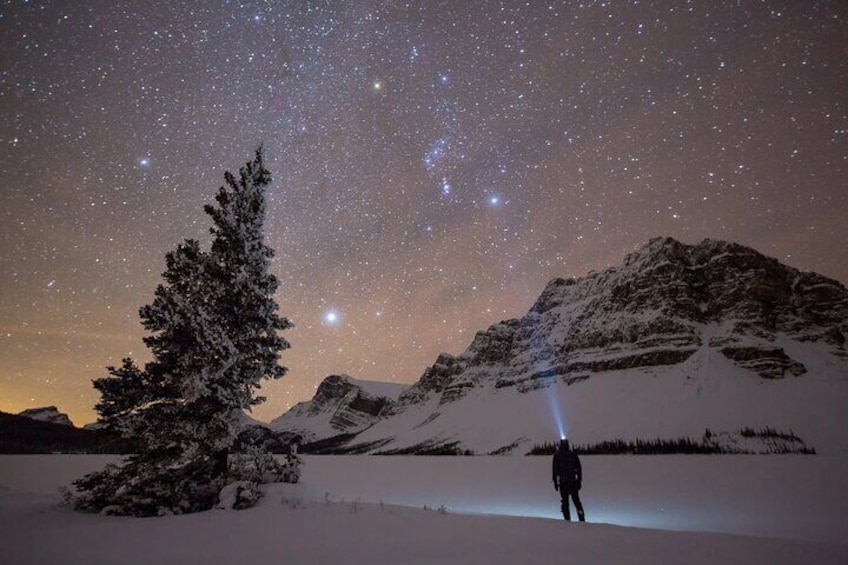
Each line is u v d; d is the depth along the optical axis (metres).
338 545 9.41
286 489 17.80
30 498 19.61
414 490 29.92
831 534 13.52
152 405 17.98
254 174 21.38
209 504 16.41
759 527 14.68
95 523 13.72
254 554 8.83
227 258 20.58
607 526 11.27
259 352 19.03
